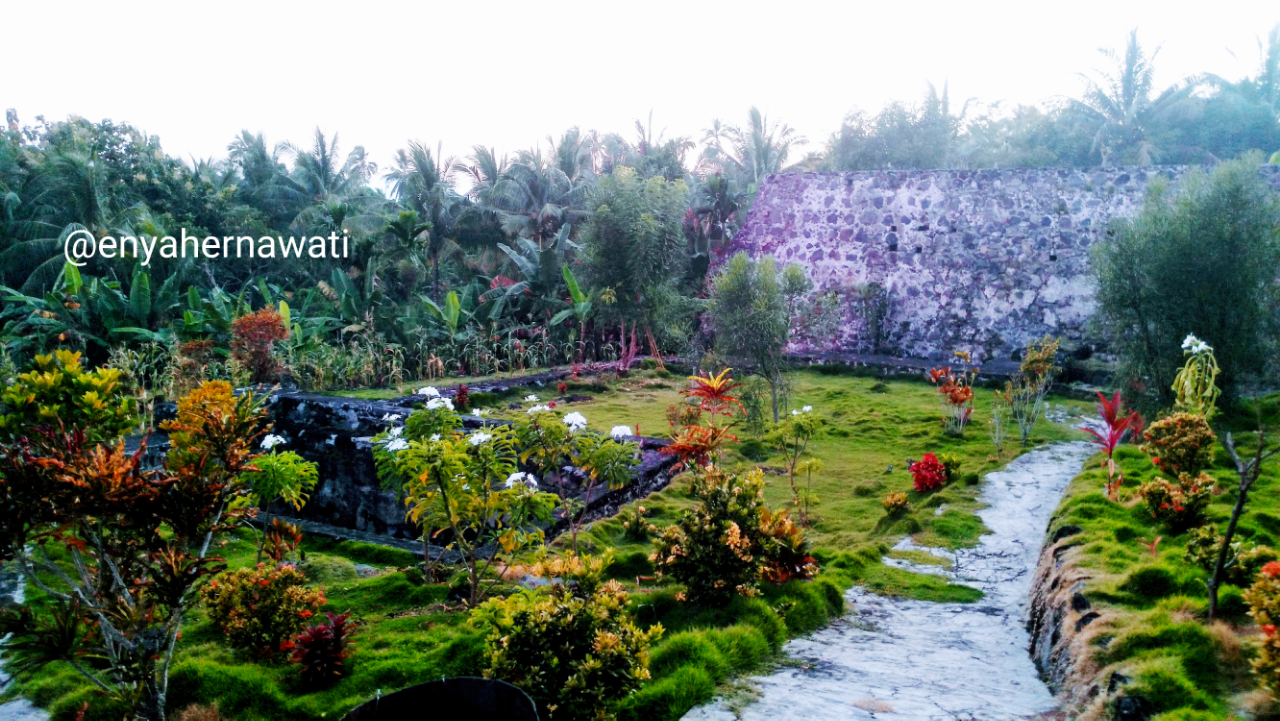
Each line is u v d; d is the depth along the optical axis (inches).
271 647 215.3
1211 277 393.1
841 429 510.3
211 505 171.0
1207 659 160.9
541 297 837.2
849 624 241.0
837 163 1446.9
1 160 1122.0
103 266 980.6
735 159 1576.0
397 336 757.3
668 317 746.2
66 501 157.2
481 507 249.9
